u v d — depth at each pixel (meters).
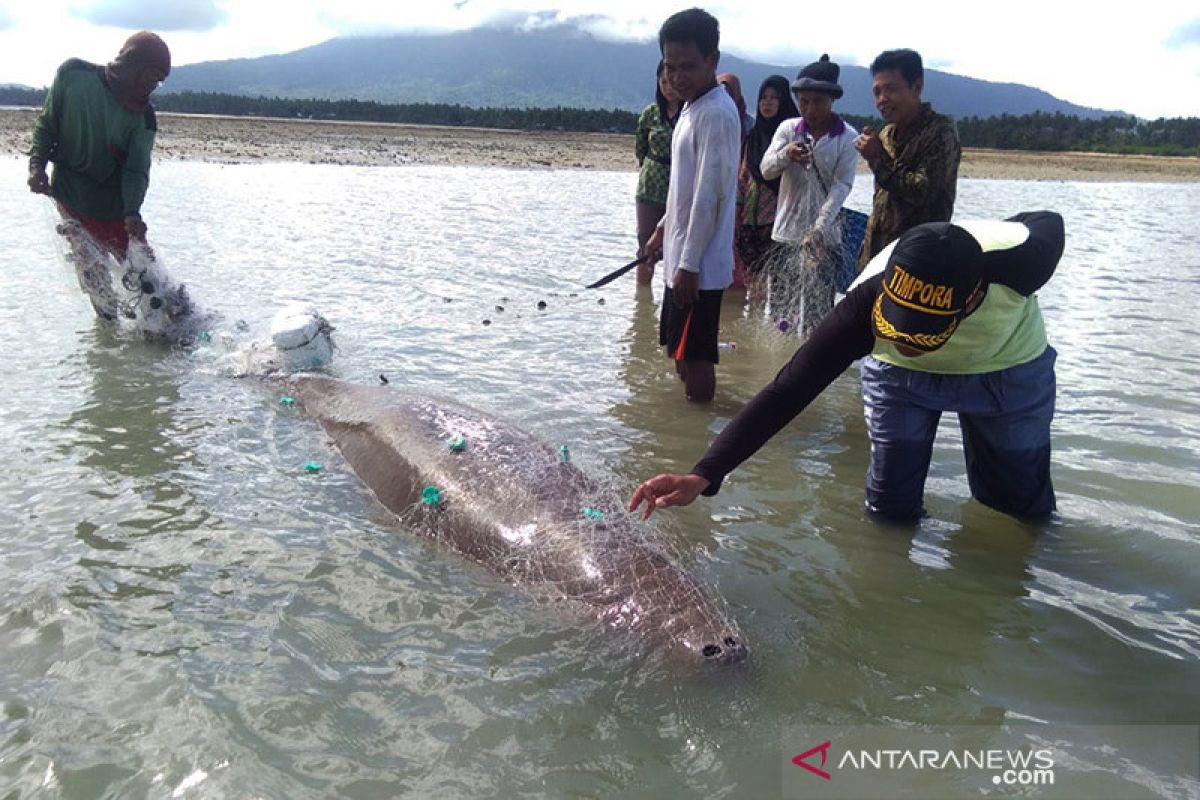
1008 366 4.31
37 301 8.05
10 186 14.45
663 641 3.45
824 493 4.94
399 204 15.75
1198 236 17.83
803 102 8.28
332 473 5.04
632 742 2.98
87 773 2.77
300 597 3.74
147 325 7.28
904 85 6.68
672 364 7.34
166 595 3.70
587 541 4.02
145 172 7.45
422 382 6.46
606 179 24.62
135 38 7.29
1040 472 4.55
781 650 3.47
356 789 2.74
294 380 6.30
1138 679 3.34
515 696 3.17
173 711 3.03
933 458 5.48
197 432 5.44
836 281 8.43
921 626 3.67
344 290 9.10
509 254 11.66
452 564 4.10
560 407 6.12
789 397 3.89
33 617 3.51
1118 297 10.60
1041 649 3.53
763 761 2.91
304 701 3.10
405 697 3.15
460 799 2.72
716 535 4.39
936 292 3.41
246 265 9.95
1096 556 4.30
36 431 5.27
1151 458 5.47
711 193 5.96
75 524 4.22
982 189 27.25
